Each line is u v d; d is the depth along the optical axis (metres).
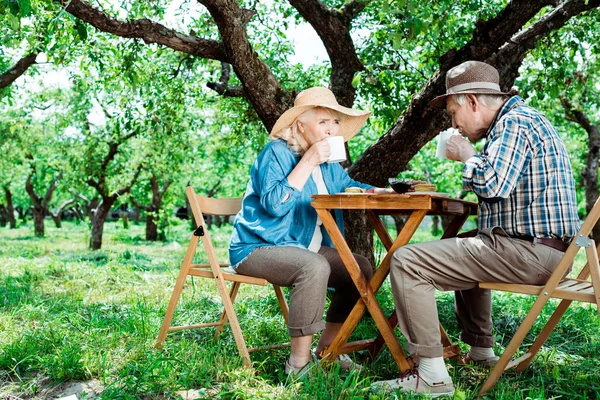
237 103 7.82
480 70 3.08
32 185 26.09
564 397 3.00
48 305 5.23
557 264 2.84
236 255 3.43
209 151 16.50
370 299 3.16
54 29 6.34
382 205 3.02
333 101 3.47
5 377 3.24
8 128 16.67
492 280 2.92
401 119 5.45
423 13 4.15
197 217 3.60
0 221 42.03
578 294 2.71
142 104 8.56
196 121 12.33
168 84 7.88
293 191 3.24
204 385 3.05
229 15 4.84
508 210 2.91
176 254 14.20
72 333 3.96
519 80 6.43
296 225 3.48
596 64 8.06
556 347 3.97
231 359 3.38
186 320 4.69
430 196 2.88
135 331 4.10
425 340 2.93
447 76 3.21
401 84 6.31
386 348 3.77
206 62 7.76
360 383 2.89
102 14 5.08
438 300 5.50
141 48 6.64
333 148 3.27
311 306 3.13
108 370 3.27
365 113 3.51
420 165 14.80
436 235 28.25
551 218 2.85
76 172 16.22
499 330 4.51
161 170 16.97
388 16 5.75
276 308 5.09
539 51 6.04
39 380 3.18
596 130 12.41
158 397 2.89
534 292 2.83
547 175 2.86
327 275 3.18
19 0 3.36
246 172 21.89
